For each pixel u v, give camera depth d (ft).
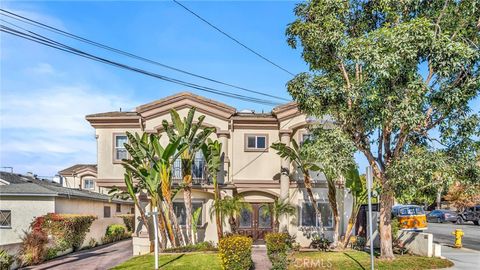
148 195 71.41
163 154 63.57
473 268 49.16
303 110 52.47
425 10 47.34
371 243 42.78
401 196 47.67
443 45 41.68
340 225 71.97
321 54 50.19
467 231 105.81
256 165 73.77
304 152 56.08
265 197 74.33
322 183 72.43
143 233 68.85
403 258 52.90
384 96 43.70
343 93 47.75
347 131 50.78
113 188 73.10
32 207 77.51
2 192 76.33
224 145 73.26
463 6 46.03
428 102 46.01
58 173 150.82
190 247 63.41
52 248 69.82
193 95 73.61
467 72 43.98
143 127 73.97
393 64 41.70
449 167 46.60
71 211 84.89
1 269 54.80
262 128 74.38
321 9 48.39
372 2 49.83
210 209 70.54
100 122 74.38
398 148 49.83
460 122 47.42
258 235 73.10
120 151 74.18
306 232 71.46
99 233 93.97
